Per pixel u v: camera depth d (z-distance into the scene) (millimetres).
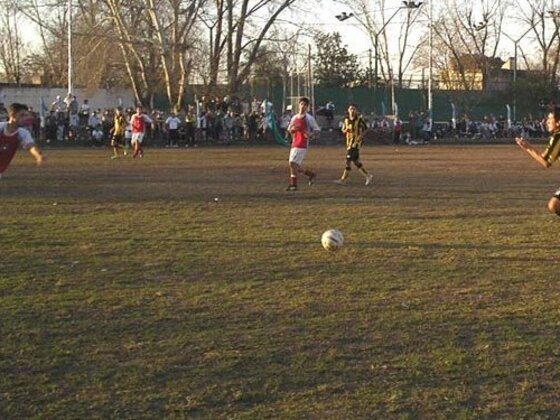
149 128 47250
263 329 7543
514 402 5781
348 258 11000
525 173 26516
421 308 8320
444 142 55000
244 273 9984
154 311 8164
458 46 75562
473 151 42469
